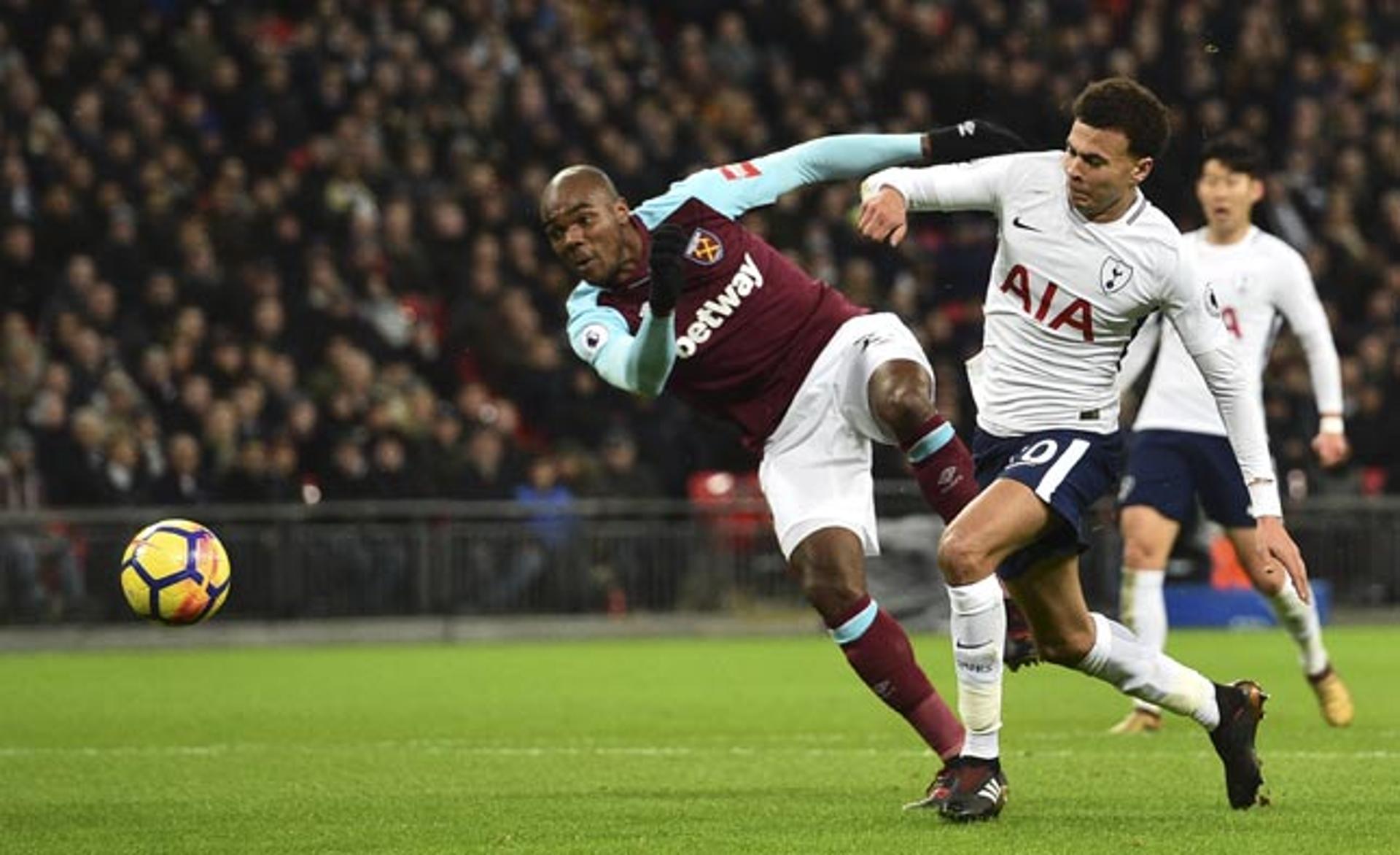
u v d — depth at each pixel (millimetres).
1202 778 14812
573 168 13133
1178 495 19031
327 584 32094
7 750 18000
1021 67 42281
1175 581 34188
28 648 30844
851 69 43188
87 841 12289
